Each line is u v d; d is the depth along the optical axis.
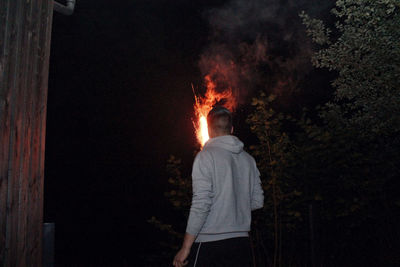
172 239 5.06
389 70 6.77
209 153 2.12
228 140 2.21
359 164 4.93
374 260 4.64
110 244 7.84
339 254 4.71
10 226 1.88
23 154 2.03
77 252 7.32
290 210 4.66
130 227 9.14
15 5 1.94
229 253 2.06
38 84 2.22
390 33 6.58
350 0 6.77
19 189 1.98
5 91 1.84
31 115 2.13
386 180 4.74
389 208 4.77
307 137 5.08
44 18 2.30
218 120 2.26
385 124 6.12
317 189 4.69
